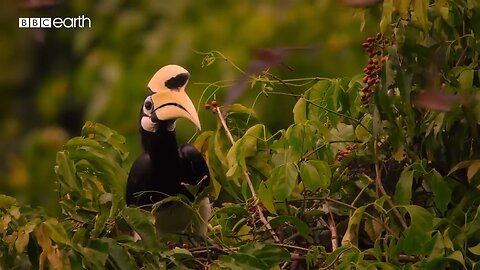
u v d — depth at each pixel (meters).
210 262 7.20
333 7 13.29
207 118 12.30
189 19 13.90
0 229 7.01
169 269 7.27
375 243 7.11
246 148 7.84
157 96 8.07
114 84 13.76
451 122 7.32
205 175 8.21
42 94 14.98
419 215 6.99
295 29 13.44
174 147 8.13
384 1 7.26
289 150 7.52
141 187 8.16
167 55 13.72
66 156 7.49
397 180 7.79
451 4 7.51
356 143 7.84
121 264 6.86
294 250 7.55
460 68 7.36
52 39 15.29
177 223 8.15
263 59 7.14
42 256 6.75
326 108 7.89
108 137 8.26
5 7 15.26
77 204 7.50
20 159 13.67
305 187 7.49
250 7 13.69
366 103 7.57
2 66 15.59
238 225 8.00
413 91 7.29
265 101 12.65
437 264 6.84
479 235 7.04
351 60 12.93
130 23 14.36
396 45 7.27
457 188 7.52
